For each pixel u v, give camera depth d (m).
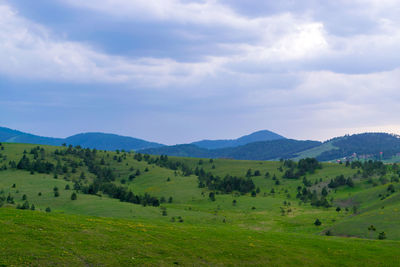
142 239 45.34
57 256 33.91
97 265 34.25
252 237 61.06
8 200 189.25
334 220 156.38
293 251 53.09
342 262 50.81
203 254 44.12
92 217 59.97
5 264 29.73
